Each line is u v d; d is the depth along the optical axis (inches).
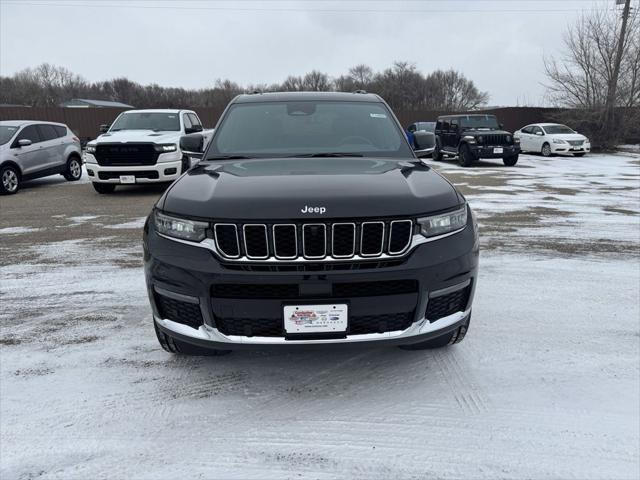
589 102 948.6
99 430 94.3
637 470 83.0
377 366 118.0
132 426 95.6
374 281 92.2
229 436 92.5
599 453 87.2
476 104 2829.7
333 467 84.2
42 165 475.5
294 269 91.4
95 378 113.2
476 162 741.3
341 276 91.0
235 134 145.3
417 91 2728.8
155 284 100.7
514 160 672.4
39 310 155.6
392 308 94.3
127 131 427.5
